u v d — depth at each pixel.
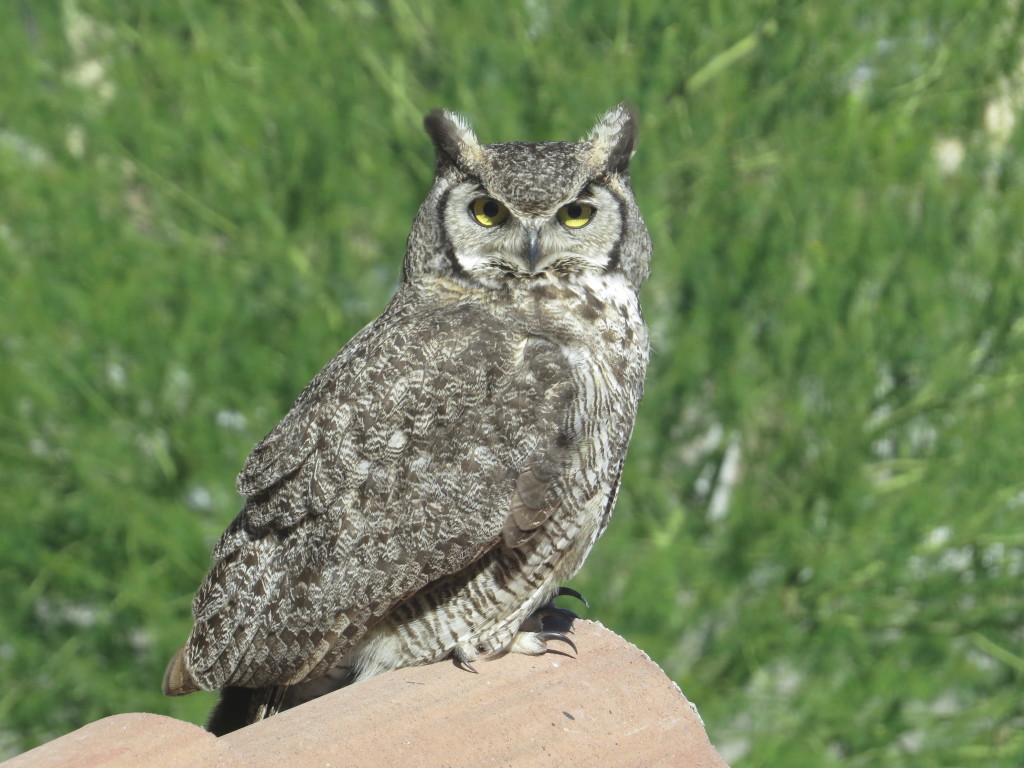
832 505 15.45
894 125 15.31
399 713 3.66
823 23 15.31
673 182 15.84
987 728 16.28
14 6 15.83
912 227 15.35
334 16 15.52
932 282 14.93
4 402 15.35
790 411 15.30
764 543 15.30
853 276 14.95
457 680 4.00
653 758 3.93
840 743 16.88
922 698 15.43
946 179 15.43
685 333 15.40
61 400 15.82
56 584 16.64
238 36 16.09
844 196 15.10
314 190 15.41
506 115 14.66
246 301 15.65
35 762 2.90
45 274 15.34
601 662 4.32
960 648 16.66
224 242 16.38
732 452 17.41
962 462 15.12
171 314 15.66
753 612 15.55
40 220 15.34
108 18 15.77
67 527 16.58
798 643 15.50
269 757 3.25
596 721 3.97
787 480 16.09
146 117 15.52
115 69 15.63
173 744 3.04
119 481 16.14
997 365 15.75
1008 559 15.59
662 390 15.46
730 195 15.32
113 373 16.14
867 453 16.02
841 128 15.16
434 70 16.02
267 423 15.40
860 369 15.15
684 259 15.19
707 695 16.11
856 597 15.72
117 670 16.88
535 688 4.04
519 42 15.39
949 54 15.53
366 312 15.73
